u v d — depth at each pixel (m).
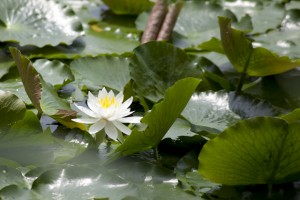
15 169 2.87
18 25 3.56
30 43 3.47
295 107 3.29
